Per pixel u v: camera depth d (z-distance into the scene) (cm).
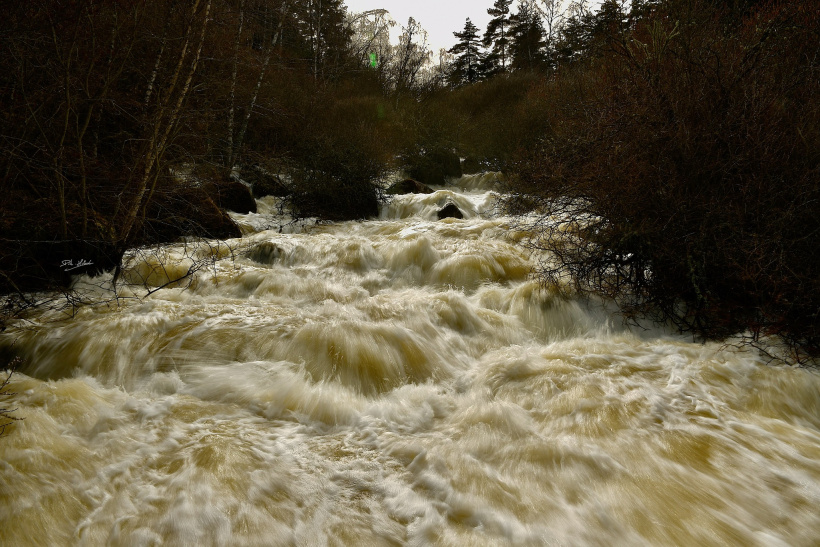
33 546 210
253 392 338
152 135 578
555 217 597
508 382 375
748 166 426
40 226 528
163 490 242
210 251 690
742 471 267
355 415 324
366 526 229
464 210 1136
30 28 521
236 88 1070
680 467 271
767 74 477
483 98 2283
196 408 320
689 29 585
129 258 600
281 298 541
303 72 1797
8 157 506
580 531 227
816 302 389
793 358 385
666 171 452
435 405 344
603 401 336
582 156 542
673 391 350
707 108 455
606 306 512
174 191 671
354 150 1162
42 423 283
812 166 417
